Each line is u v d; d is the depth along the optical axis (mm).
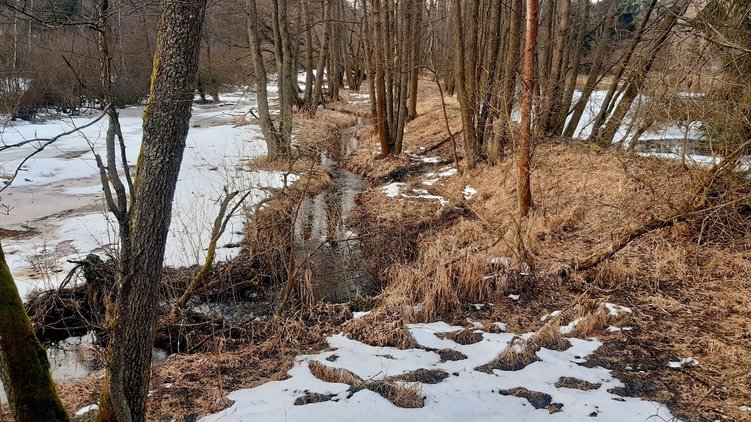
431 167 14555
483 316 6566
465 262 7203
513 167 11180
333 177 14773
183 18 2711
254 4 13555
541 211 9289
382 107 15273
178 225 9492
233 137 18734
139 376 2906
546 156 11555
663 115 8484
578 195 9750
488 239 8734
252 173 13211
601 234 8453
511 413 4297
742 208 7676
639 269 7359
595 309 6406
